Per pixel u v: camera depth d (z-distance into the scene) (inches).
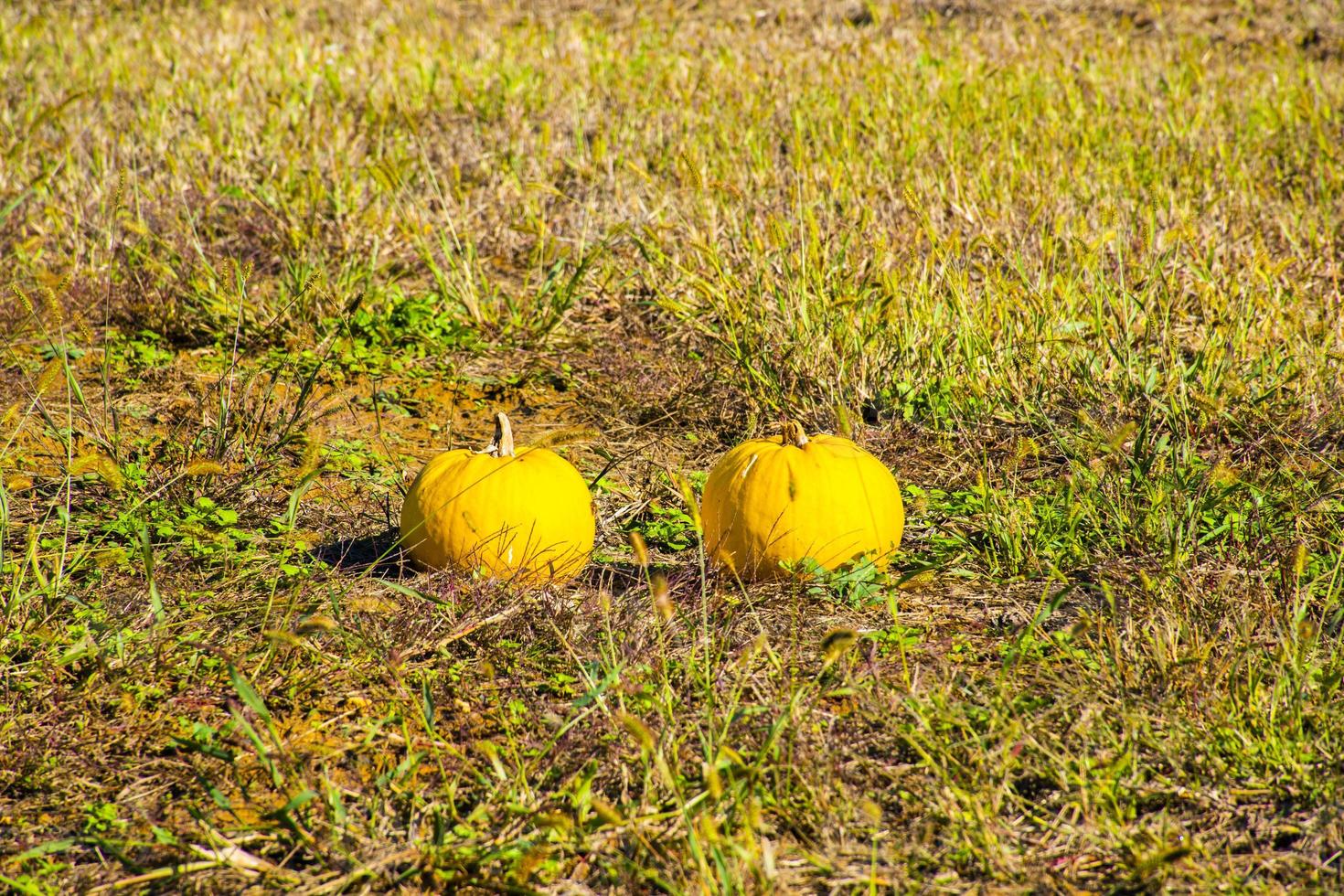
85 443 234.1
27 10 700.0
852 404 254.8
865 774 137.0
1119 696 148.3
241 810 133.0
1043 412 233.0
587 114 455.2
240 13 698.2
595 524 205.9
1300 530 188.4
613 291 318.3
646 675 155.1
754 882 119.5
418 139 408.2
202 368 279.6
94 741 143.4
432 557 181.3
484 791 135.4
